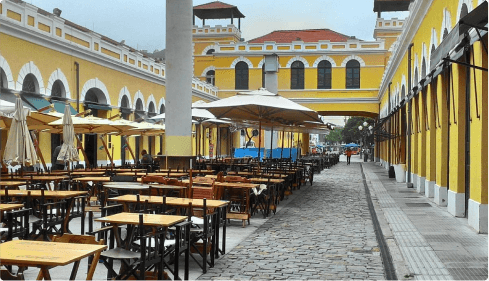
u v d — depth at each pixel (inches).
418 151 797.2
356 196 749.9
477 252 349.4
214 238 320.5
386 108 1514.5
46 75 811.4
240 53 1877.5
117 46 1060.5
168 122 678.5
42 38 788.6
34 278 279.6
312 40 2237.9
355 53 1817.2
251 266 321.7
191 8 684.1
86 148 1018.7
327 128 1059.9
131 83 1137.4
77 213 392.2
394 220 497.7
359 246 383.6
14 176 530.0
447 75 588.1
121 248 256.1
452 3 533.3
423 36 748.0
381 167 1726.1
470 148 454.3
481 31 390.6
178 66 673.6
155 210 351.9
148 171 668.1
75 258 175.2
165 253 281.9
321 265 325.1
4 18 687.7
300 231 450.3
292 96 1855.3
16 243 197.8
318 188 889.5
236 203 507.2
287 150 1421.0
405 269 305.1
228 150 1889.8
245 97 659.4
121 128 759.7
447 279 282.7
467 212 502.0
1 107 456.4
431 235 414.3
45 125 647.1
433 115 676.1
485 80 408.5
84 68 930.1
